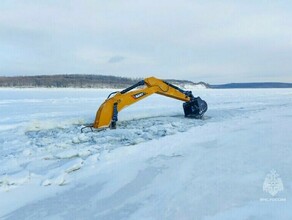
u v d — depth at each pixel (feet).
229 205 14.08
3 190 16.89
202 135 29.86
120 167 20.17
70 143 28.17
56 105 76.28
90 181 18.03
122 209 14.40
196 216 13.25
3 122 44.37
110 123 34.78
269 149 23.45
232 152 23.02
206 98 103.45
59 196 16.07
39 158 23.17
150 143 26.37
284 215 12.97
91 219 13.57
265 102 78.43
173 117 45.91
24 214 14.21
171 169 19.52
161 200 15.08
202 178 17.63
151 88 38.42
